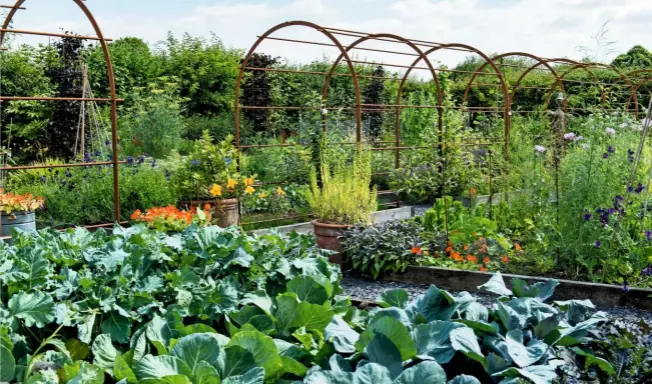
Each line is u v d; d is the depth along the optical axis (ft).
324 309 10.75
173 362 8.24
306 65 55.62
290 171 34.63
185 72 57.52
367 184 23.57
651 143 32.65
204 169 29.48
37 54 48.01
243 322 11.28
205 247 12.89
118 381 8.49
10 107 45.01
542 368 8.60
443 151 35.24
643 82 50.24
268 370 8.80
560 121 25.02
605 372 9.27
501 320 10.03
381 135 46.21
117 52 54.85
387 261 20.24
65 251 12.46
